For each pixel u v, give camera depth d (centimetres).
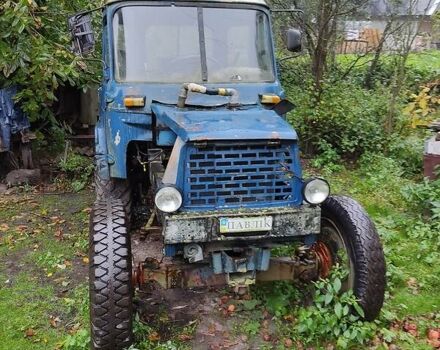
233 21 472
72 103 891
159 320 420
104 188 482
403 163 776
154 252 523
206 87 444
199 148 348
